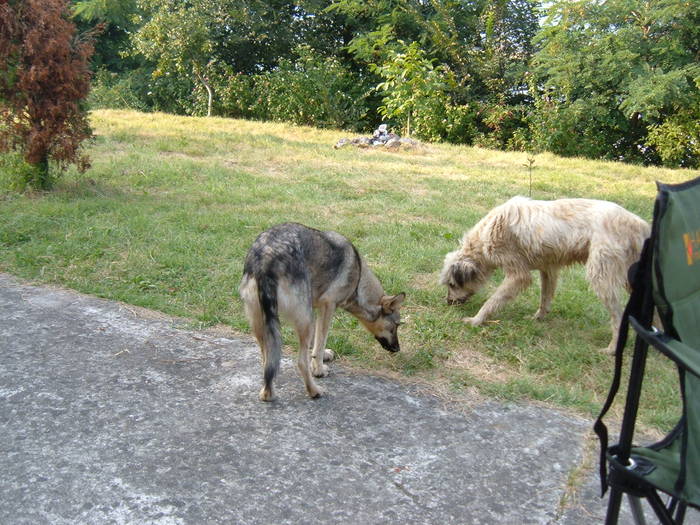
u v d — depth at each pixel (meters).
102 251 6.73
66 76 8.30
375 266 6.81
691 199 2.13
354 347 5.01
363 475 3.38
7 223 7.38
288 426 3.84
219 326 5.30
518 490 3.31
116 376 4.34
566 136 18.86
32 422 3.72
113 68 27.97
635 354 2.09
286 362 4.75
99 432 3.66
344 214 8.81
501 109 19.95
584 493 3.31
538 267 5.59
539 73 19.72
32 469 3.29
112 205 8.31
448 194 10.38
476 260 5.78
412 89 19.52
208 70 22.94
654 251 2.00
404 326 5.49
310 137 16.12
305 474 3.37
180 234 7.34
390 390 4.36
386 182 11.03
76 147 8.74
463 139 19.91
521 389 4.39
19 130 8.43
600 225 5.10
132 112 18.27
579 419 4.06
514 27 22.86
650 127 18.66
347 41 26.14
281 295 3.94
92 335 4.96
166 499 3.12
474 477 3.41
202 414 3.92
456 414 4.06
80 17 26.23
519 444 3.74
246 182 10.32
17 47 8.12
